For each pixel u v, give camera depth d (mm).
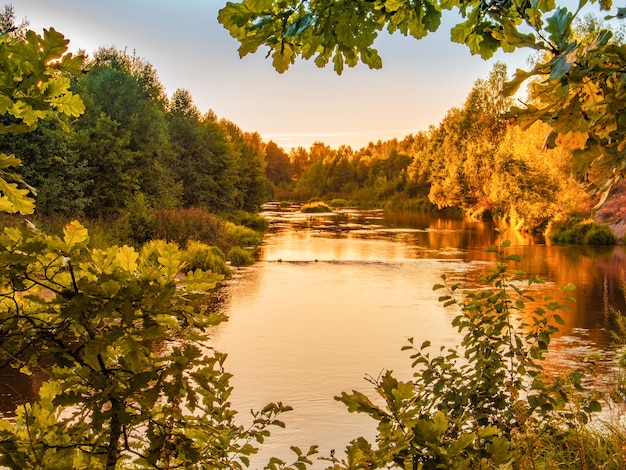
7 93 1488
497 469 1692
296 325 13070
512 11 1516
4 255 1549
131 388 1598
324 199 109062
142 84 45125
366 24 1431
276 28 1463
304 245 29719
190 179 45938
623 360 4895
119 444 1769
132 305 1616
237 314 14195
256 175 62438
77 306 1549
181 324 1779
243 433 2113
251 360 10430
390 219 52750
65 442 1805
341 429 7273
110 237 21750
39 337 1696
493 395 3309
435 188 60031
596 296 15336
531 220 36031
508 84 1209
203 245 22312
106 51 46250
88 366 1717
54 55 1506
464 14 1680
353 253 26203
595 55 1148
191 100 51562
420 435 1674
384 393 1748
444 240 32188
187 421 1917
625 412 4457
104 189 28609
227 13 1441
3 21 19406
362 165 113312
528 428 3221
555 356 10047
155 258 1786
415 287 17641
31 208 1707
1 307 1765
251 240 30062
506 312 3643
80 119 29062
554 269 20344
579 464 3654
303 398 8430
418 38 1674
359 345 11422
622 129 1249
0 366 1698
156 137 33906
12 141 21375
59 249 1673
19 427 1904
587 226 30078
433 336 11984
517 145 39594
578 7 1185
